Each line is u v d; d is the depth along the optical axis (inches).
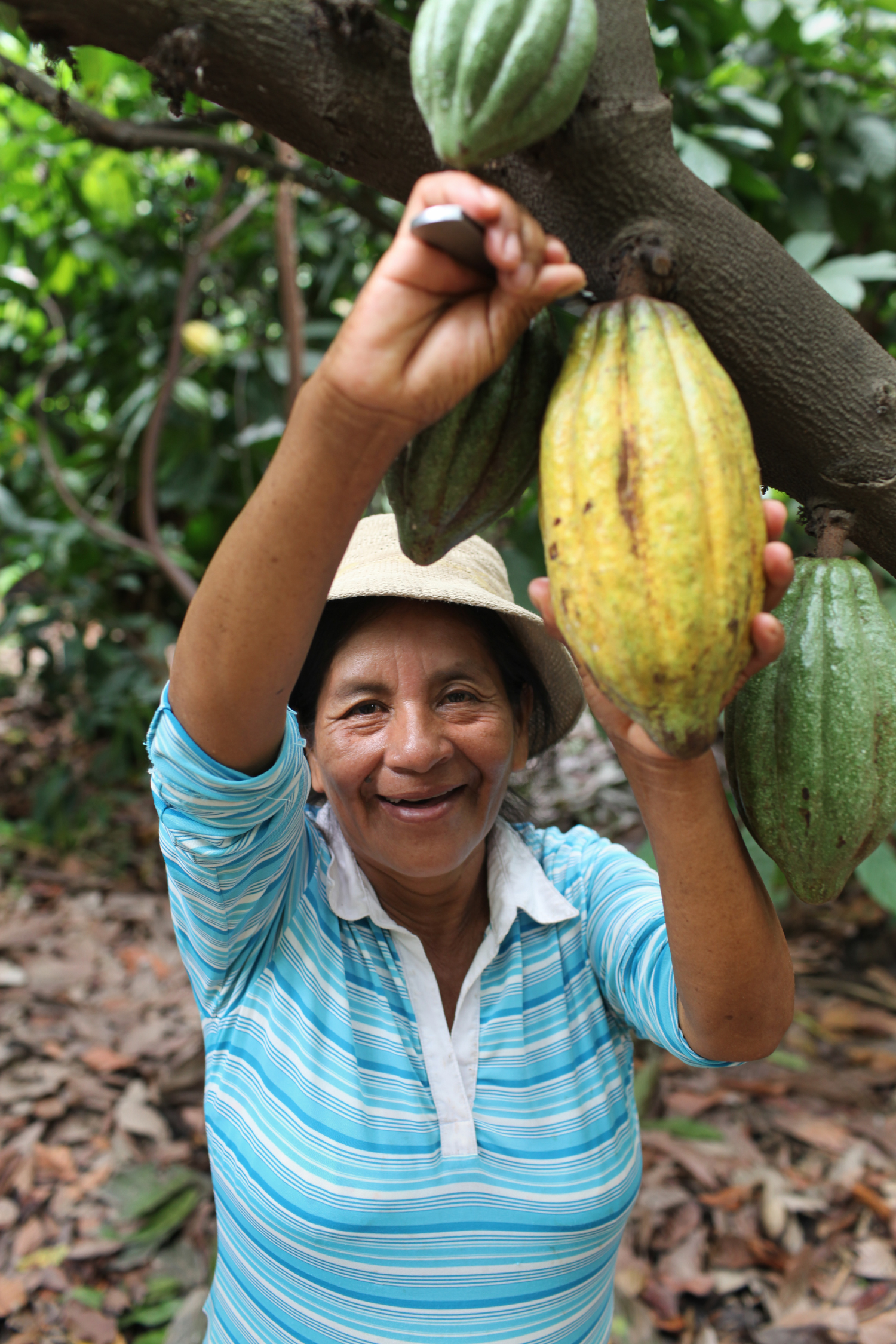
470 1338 39.8
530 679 44.9
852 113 93.6
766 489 29.5
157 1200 90.4
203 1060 108.0
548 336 25.6
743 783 28.2
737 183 76.0
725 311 25.1
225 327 174.7
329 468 24.5
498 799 42.5
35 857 158.2
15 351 186.1
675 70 79.1
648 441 21.8
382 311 22.0
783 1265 86.3
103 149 119.4
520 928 44.7
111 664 171.2
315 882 44.4
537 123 21.3
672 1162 97.0
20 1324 80.0
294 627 28.2
